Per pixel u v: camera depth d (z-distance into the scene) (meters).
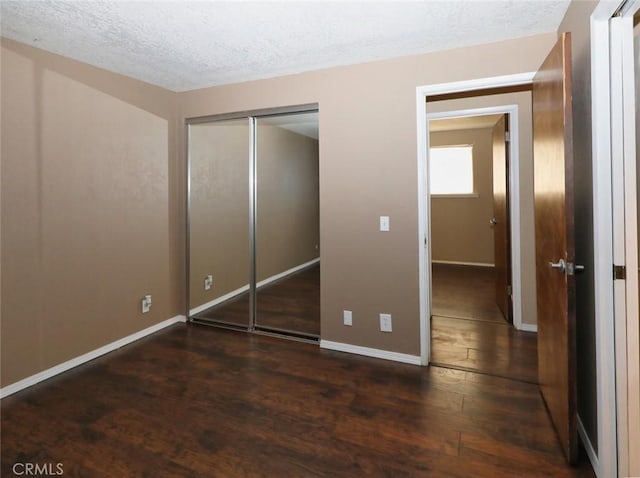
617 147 1.57
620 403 1.57
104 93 2.92
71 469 1.70
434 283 5.22
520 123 3.31
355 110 2.85
